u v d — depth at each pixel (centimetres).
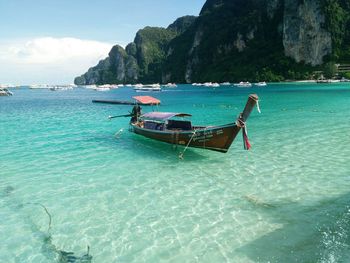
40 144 2103
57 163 1652
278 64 15025
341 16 14750
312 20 14262
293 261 777
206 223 985
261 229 934
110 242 903
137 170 1517
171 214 1055
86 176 1441
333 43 14188
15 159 1731
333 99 5162
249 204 1106
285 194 1179
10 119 3497
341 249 816
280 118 3120
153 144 2066
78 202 1166
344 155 1661
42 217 1059
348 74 12250
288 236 889
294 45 14762
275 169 1472
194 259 809
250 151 1806
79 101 7000
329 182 1281
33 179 1411
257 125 2709
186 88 13000
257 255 809
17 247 894
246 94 7675
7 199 1204
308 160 1595
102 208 1114
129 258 829
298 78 13888
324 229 916
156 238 914
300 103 4675
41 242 914
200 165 1575
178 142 1827
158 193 1232
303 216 1001
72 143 2131
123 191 1259
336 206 1061
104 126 2909
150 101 2578
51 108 5056
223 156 1720
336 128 2436
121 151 1892
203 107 4716
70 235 947
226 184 1305
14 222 1031
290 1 14988
